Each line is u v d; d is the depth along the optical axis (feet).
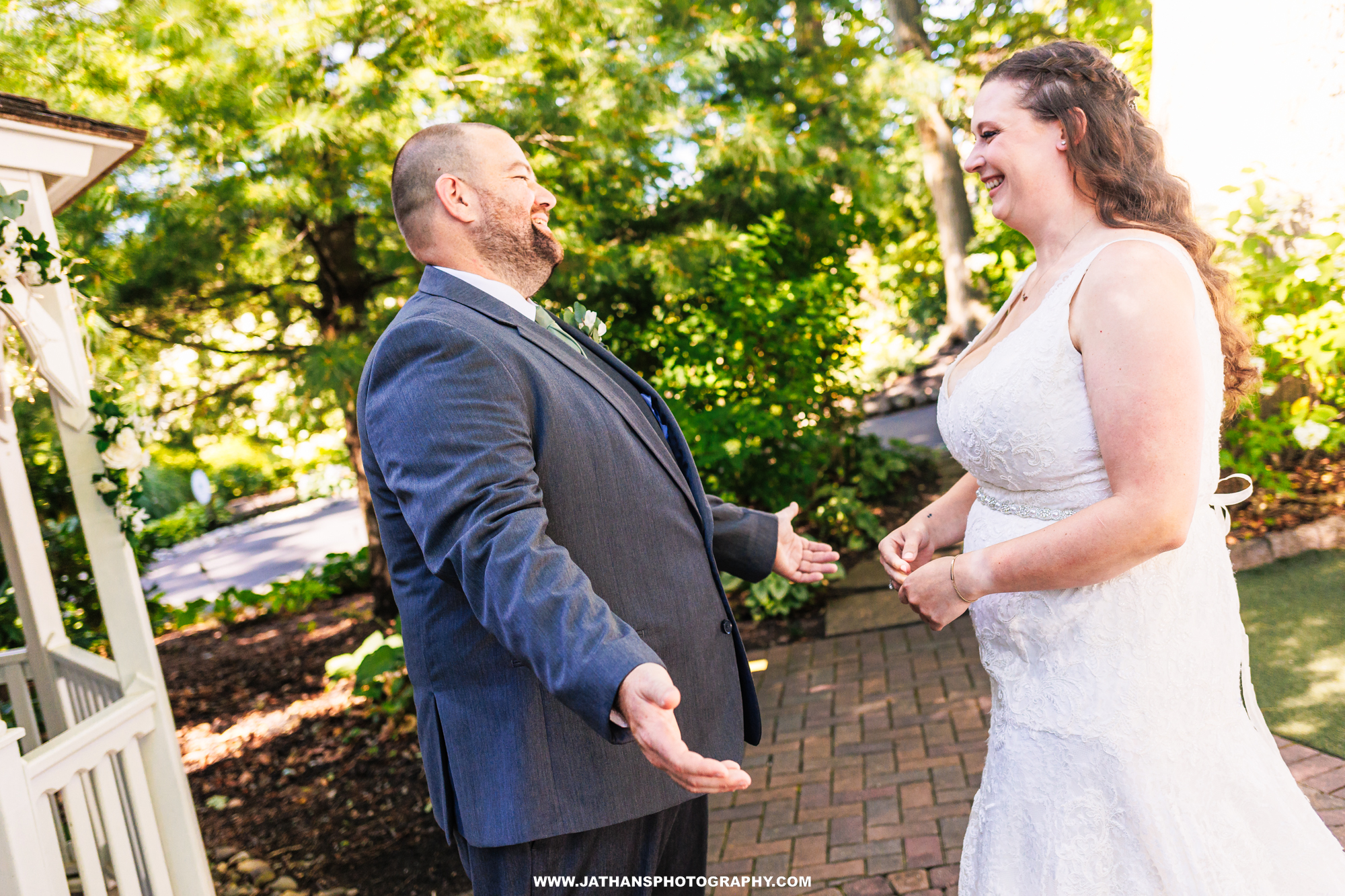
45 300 9.57
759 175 20.51
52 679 11.73
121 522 9.78
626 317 20.99
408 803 13.41
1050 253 5.10
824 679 14.53
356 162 15.24
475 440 4.57
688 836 6.11
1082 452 4.81
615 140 17.42
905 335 55.11
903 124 38.78
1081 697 4.92
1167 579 4.90
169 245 16.44
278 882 11.63
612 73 16.99
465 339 4.80
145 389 21.22
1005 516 5.23
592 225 18.28
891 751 11.63
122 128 10.08
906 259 53.42
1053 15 33.96
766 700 14.14
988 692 12.76
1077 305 4.73
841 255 25.49
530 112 16.55
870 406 39.37
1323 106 13.21
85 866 8.42
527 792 4.98
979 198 43.96
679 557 5.42
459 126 5.60
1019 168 4.99
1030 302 5.13
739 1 23.68
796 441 20.89
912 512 23.13
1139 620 4.86
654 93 16.99
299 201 14.40
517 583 4.25
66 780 8.32
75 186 10.49
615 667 3.99
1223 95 13.74
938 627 5.16
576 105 16.75
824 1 27.61
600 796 5.07
